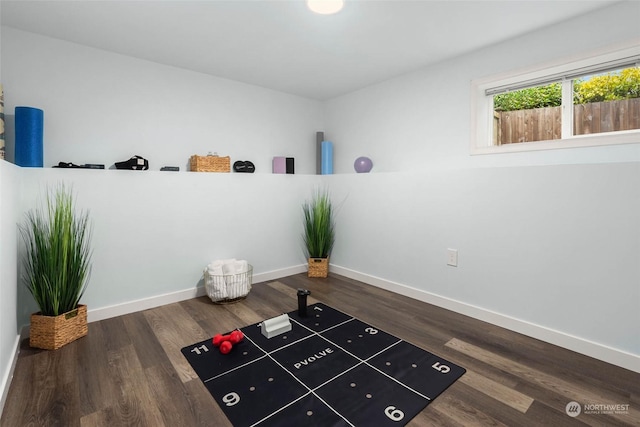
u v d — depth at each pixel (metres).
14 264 1.96
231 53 2.78
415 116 3.21
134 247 2.71
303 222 3.91
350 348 2.06
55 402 1.55
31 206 2.25
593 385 1.70
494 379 1.74
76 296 2.21
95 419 1.44
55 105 2.49
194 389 1.65
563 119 2.37
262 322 2.42
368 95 3.68
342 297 3.05
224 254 3.26
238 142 3.53
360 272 3.58
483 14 2.15
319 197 3.97
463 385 1.69
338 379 1.73
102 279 2.56
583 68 2.23
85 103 2.61
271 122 3.79
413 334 2.27
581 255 2.04
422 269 2.96
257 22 2.26
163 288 2.88
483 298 2.54
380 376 1.76
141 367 1.85
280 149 3.89
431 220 2.87
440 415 1.47
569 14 2.15
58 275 2.08
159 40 2.52
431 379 1.73
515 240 2.33
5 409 1.50
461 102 2.84
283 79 3.44
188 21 2.24
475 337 2.24
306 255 3.98
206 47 2.65
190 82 3.17
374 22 2.26
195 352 2.02
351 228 3.66
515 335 2.28
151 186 2.78
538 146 2.36
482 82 2.69
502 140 3.14
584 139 2.15
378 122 3.58
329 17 2.19
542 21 2.24
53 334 2.05
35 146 2.28
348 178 3.66
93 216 2.51
